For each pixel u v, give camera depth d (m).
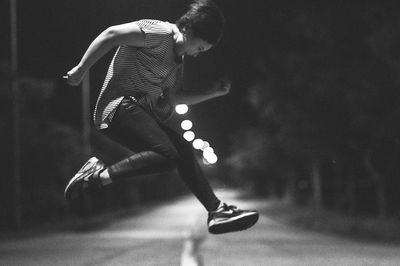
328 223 31.89
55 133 33.91
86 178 3.38
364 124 26.41
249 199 95.06
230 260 14.31
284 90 30.53
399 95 25.05
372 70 25.33
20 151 32.31
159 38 3.43
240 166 79.69
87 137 41.69
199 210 59.00
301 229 30.19
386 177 33.81
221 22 3.54
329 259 14.50
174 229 30.09
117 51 3.50
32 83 32.50
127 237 24.34
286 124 30.84
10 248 18.91
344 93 26.69
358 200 45.22
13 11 28.11
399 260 14.23
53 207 36.59
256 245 19.44
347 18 25.84
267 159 59.25
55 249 18.33
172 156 3.38
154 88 3.54
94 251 17.39
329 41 26.34
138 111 3.43
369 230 25.78
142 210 62.12
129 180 69.25
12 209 28.83
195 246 19.05
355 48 26.38
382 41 22.88
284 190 83.38
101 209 60.53
